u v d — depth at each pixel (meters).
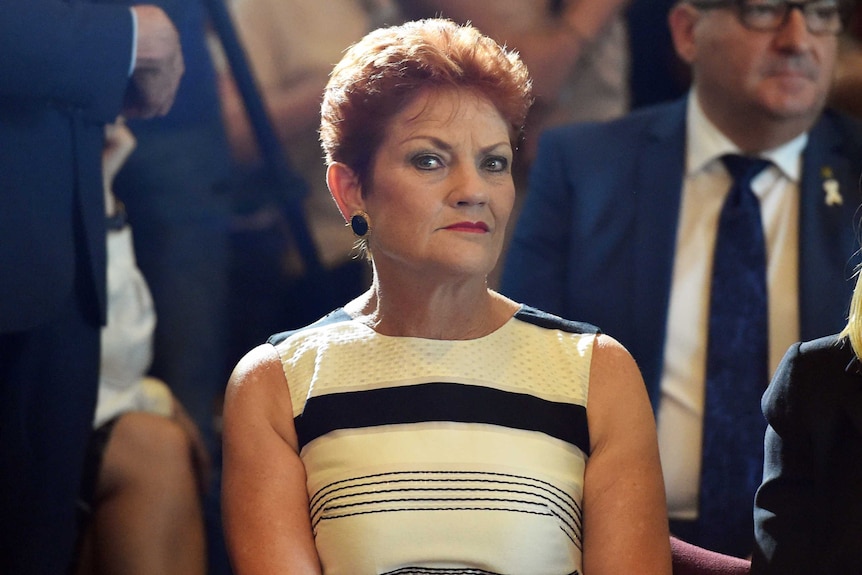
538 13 5.98
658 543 3.32
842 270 5.22
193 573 5.75
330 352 3.52
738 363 5.18
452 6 6.10
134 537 5.57
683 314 5.27
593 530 3.35
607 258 5.42
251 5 6.08
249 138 6.09
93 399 4.92
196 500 5.82
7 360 4.72
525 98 3.45
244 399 3.50
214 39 5.97
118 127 5.77
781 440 3.34
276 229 6.14
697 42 5.44
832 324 5.18
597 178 5.53
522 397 3.41
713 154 5.36
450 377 3.42
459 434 3.34
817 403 3.27
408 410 3.38
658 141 5.50
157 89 5.21
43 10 4.52
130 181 5.83
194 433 5.91
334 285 6.25
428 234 3.35
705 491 5.12
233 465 3.44
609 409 3.44
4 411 4.75
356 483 3.29
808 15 5.21
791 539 3.25
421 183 3.34
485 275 3.46
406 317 3.50
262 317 6.15
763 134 5.27
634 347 5.29
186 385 5.92
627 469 3.37
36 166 4.55
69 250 4.66
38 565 4.88
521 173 5.95
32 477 4.81
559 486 3.33
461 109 3.35
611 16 5.82
